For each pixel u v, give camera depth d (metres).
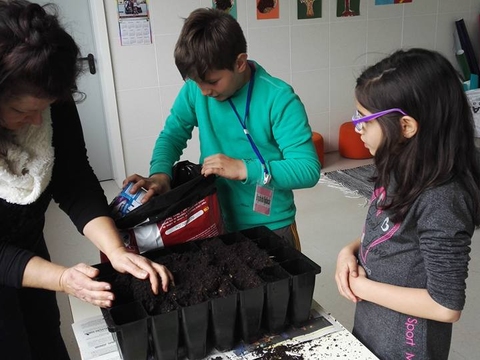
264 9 3.68
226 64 1.19
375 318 1.10
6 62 0.77
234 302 0.95
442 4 4.28
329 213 3.19
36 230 1.19
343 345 0.99
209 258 1.10
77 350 1.96
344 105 4.26
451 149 0.91
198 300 0.95
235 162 1.22
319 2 3.83
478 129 4.11
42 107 0.89
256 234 1.26
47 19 0.84
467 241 0.90
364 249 1.11
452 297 0.89
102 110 3.84
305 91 4.06
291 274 1.03
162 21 3.42
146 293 0.98
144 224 1.19
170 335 0.92
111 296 0.92
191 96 1.44
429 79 0.91
